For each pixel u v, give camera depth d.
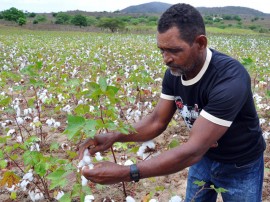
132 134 2.31
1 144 4.88
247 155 2.14
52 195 3.57
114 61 13.41
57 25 74.00
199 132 1.81
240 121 2.04
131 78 6.07
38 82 4.35
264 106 6.16
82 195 2.23
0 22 76.62
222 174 2.26
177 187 3.91
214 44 25.09
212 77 1.88
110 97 2.29
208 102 1.88
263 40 36.88
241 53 18.14
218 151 2.18
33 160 2.86
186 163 1.82
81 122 1.92
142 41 29.42
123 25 61.03
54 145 3.33
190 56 1.79
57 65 10.36
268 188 3.88
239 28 77.19
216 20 99.75
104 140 2.24
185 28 1.72
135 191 3.78
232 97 1.79
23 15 81.75
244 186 2.22
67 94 6.16
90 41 28.36
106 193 3.67
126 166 1.82
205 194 2.51
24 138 5.07
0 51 18.09
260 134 2.17
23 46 20.59
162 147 4.53
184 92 2.07
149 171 1.81
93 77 7.80
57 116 5.98
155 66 10.48
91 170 1.83
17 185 3.46
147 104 5.66
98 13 167.88
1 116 5.84
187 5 1.75
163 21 1.74
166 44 1.75
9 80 9.66
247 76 1.90
